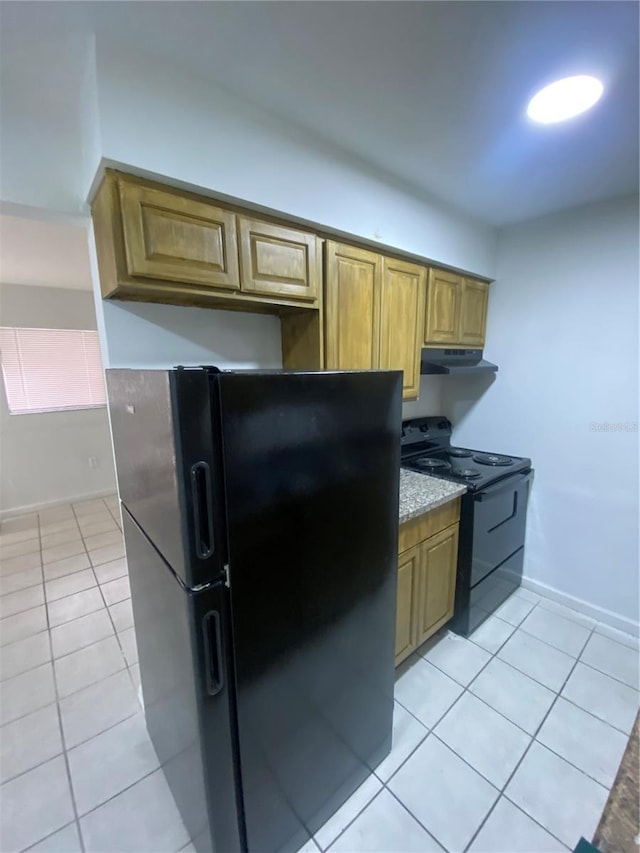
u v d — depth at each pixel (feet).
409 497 5.83
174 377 2.45
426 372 7.07
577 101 4.06
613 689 5.84
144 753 4.95
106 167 3.52
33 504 13.25
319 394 3.23
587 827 4.13
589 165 5.37
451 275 7.26
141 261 3.73
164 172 3.69
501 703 5.62
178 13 3.02
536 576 8.20
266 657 3.21
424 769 4.72
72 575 9.18
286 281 4.82
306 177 4.72
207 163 3.93
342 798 4.31
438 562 6.22
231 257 4.31
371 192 5.45
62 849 4.00
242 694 3.10
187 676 3.05
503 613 7.57
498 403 8.41
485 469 7.32
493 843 4.00
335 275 5.35
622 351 6.66
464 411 9.05
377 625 4.31
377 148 4.99
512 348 8.05
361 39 3.30
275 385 2.91
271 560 3.10
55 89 3.94
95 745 5.07
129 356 4.63
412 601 5.85
